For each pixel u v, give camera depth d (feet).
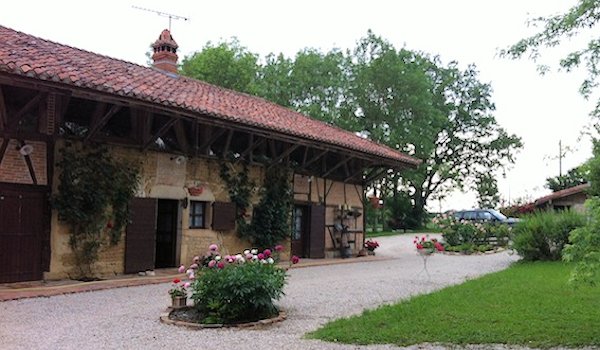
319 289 33.19
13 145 31.91
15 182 31.94
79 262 35.06
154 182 39.75
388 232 118.21
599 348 17.74
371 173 66.13
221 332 20.79
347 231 60.75
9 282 31.71
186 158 42.29
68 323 22.16
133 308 25.76
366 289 33.37
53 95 32.65
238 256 25.02
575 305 25.48
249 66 115.65
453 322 21.90
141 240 38.58
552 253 52.01
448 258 60.44
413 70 116.26
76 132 35.17
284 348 18.24
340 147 50.42
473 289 31.65
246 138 47.44
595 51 18.58
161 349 18.16
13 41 34.73
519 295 28.81
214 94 50.19
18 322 22.27
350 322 22.22
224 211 45.24
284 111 60.39
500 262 54.60
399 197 132.05
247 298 22.68
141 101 33.37
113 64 41.39
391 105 114.52
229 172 46.11
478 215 102.42
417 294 30.99
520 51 20.01
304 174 54.90
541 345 18.22
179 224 42.11
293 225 54.08
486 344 18.54
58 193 33.96
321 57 121.80
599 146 20.18
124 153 37.78
